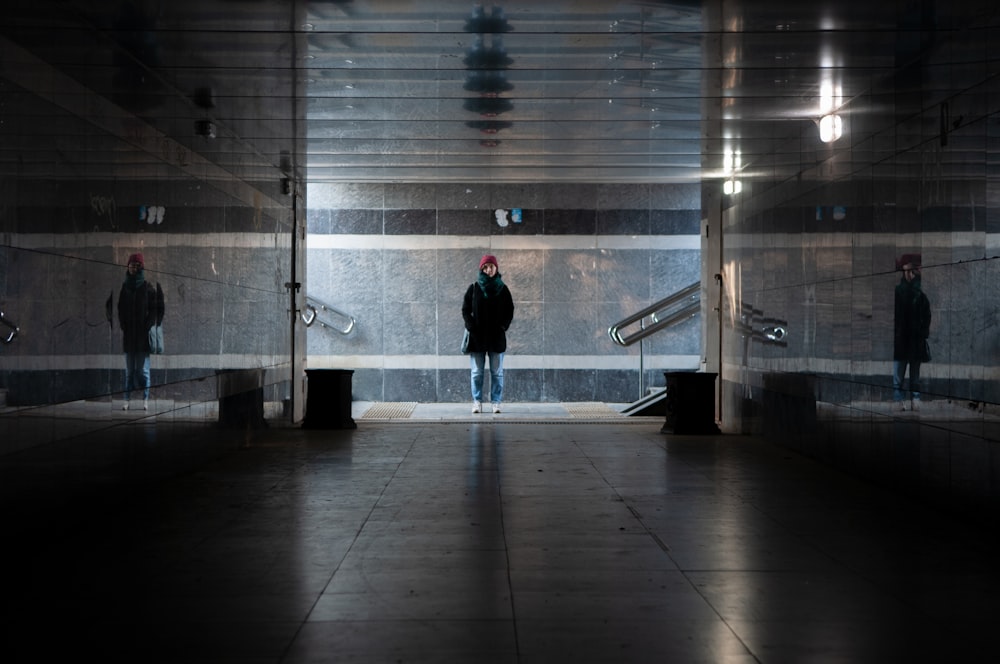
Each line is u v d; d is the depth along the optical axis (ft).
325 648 16.51
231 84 35.19
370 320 65.36
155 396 32.68
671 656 16.08
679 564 22.40
